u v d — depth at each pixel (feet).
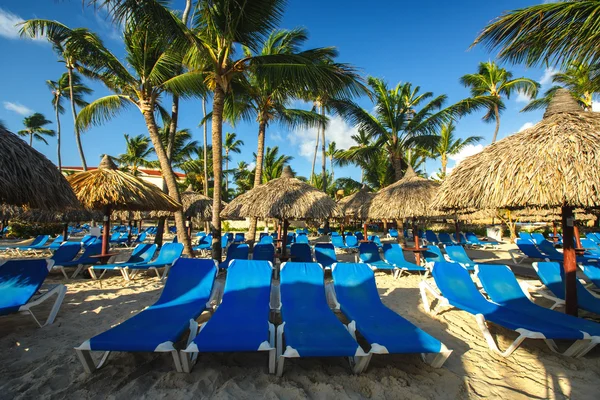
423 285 15.76
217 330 9.76
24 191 10.94
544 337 9.94
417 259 27.22
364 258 26.14
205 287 13.71
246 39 25.08
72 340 11.40
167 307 11.97
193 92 26.23
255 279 13.57
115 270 25.76
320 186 105.70
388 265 24.07
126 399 7.84
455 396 8.41
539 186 11.15
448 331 13.15
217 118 25.63
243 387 8.53
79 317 13.96
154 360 9.81
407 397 8.27
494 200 12.26
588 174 10.48
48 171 12.25
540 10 13.24
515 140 13.03
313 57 24.22
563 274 15.83
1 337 11.64
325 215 23.61
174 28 19.85
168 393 8.12
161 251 24.02
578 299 14.17
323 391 8.39
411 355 10.66
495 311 12.38
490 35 15.08
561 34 13.80
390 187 30.12
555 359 10.66
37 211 32.81
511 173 12.01
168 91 29.25
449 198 14.15
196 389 8.29
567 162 10.94
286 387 8.48
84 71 29.12
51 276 23.25
